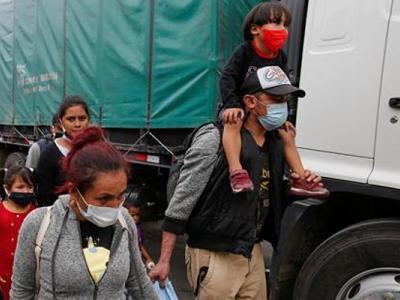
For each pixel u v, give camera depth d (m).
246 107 2.34
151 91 4.67
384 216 2.96
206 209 2.26
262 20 2.39
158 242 5.97
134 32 4.89
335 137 2.92
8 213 3.07
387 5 2.74
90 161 1.66
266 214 2.43
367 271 2.79
